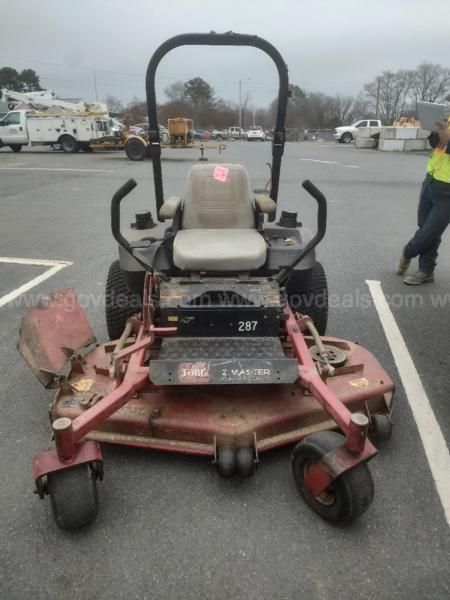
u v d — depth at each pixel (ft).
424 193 16.46
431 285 17.34
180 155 70.44
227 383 8.14
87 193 35.70
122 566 6.95
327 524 7.58
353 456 7.00
